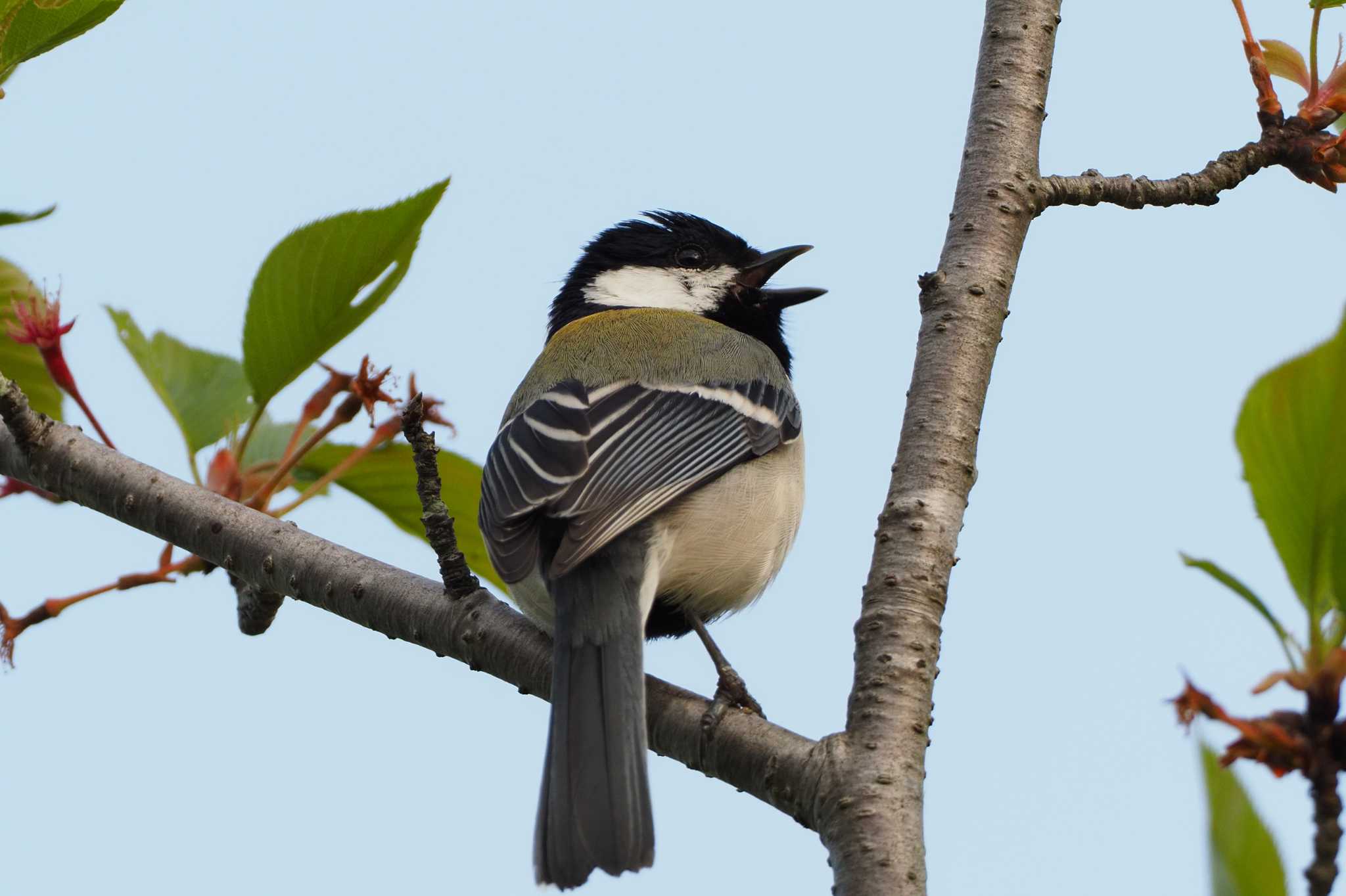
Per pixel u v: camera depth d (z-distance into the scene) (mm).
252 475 9578
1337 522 6746
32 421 8945
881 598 6770
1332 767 6617
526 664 8039
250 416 10000
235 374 10141
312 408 9383
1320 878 6547
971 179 7996
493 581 10430
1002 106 8141
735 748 7066
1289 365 6762
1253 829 6461
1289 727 6684
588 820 7188
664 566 9094
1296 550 6812
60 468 8961
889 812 6238
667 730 7480
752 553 9422
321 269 8938
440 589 8344
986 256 7730
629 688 7688
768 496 9578
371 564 8516
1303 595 6816
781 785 6707
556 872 7074
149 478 8844
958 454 7191
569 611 8141
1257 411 6836
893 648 6621
